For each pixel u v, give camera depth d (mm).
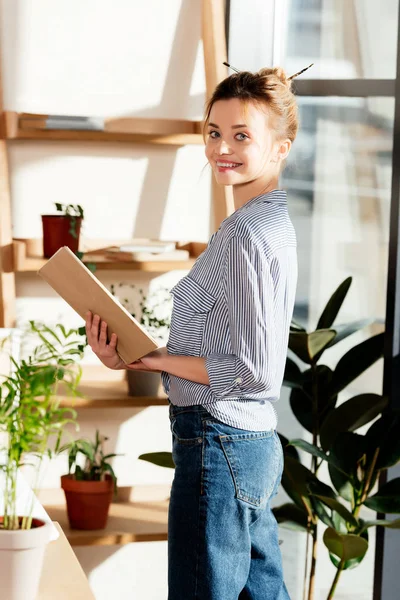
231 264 2221
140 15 3406
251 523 2391
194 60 3475
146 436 3568
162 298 3543
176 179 3529
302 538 3668
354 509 3098
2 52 3287
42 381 1451
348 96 3381
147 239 3514
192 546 2291
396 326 3113
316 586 3621
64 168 3404
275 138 2377
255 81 2348
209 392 2271
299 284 3695
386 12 3236
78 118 3201
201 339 2305
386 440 3045
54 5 3320
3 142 3188
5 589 1391
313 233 3631
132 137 3279
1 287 3191
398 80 3033
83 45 3367
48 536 1404
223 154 2342
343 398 3570
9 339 2795
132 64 3418
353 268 3459
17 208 3373
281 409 3754
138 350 2238
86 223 3445
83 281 2217
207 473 2268
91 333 2301
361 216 3404
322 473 3686
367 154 3357
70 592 1487
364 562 3428
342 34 3418
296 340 3088
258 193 2410
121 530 3234
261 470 2320
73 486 3176
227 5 3590
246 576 2379
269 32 3631
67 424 3463
